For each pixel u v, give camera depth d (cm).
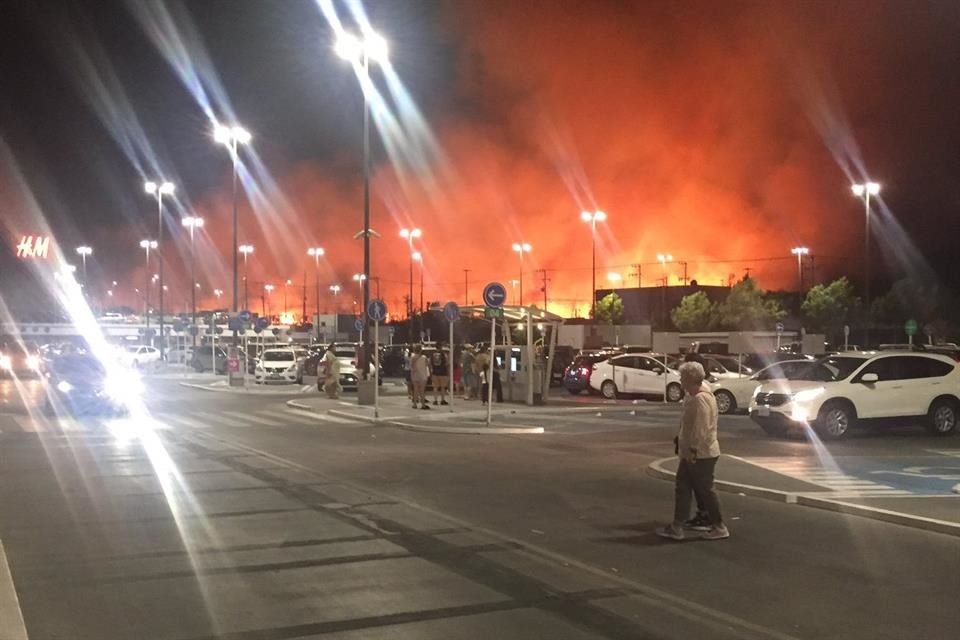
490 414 2219
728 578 755
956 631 616
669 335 5959
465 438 1966
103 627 621
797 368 2409
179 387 4031
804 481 1270
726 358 3244
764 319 7662
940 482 1272
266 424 2259
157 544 877
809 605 676
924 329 6247
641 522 999
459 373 3472
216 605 673
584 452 1705
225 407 2831
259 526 963
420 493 1195
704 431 895
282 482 1281
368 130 2808
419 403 2888
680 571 777
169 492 1186
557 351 4306
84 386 2427
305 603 677
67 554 836
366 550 852
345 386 3694
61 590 716
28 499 1130
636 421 2362
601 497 1172
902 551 860
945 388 1936
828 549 867
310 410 2708
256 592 707
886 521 1009
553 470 1440
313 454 1633
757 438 1920
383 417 2375
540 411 2627
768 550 862
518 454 1664
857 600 691
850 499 1103
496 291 2203
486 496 1173
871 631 615
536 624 625
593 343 5884
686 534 918
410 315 8844
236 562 805
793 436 1947
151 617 643
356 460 1550
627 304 11894
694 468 900
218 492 1188
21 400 2952
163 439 1856
